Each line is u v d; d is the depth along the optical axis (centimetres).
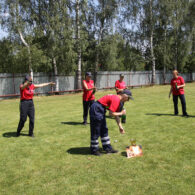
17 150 503
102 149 497
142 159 427
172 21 2797
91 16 2219
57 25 1848
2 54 1988
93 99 738
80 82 2244
